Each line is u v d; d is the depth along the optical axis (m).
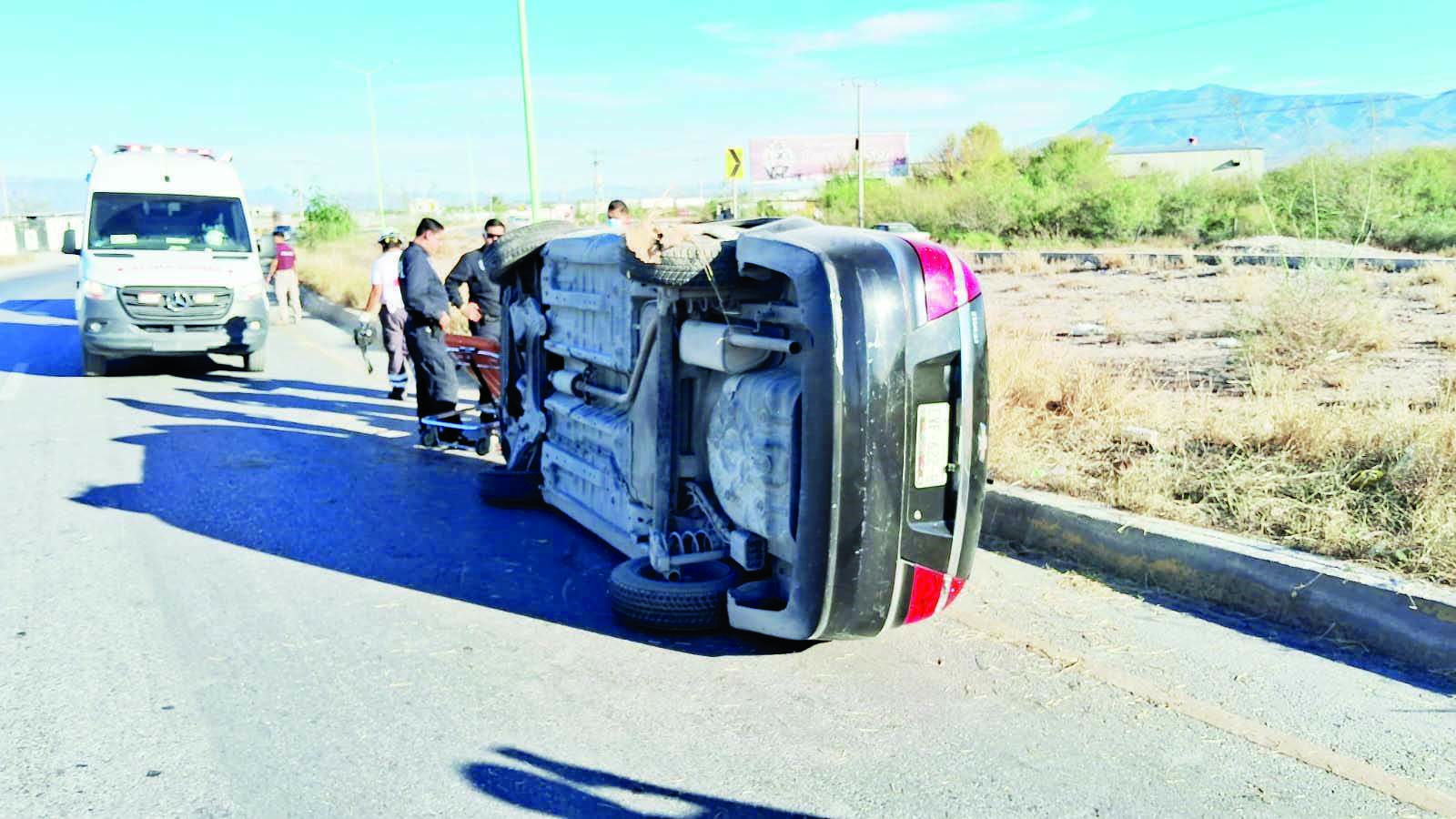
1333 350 9.69
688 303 4.97
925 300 4.22
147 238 13.59
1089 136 47.41
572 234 6.47
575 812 3.41
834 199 50.03
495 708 4.15
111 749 3.81
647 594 4.86
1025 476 6.46
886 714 4.06
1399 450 5.78
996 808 3.40
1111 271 20.92
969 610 5.11
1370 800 3.41
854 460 4.11
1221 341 11.39
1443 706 4.02
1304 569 4.76
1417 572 4.64
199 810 3.41
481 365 8.84
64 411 10.91
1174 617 4.96
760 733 3.93
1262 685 4.23
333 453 8.97
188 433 9.77
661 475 5.03
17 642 4.81
